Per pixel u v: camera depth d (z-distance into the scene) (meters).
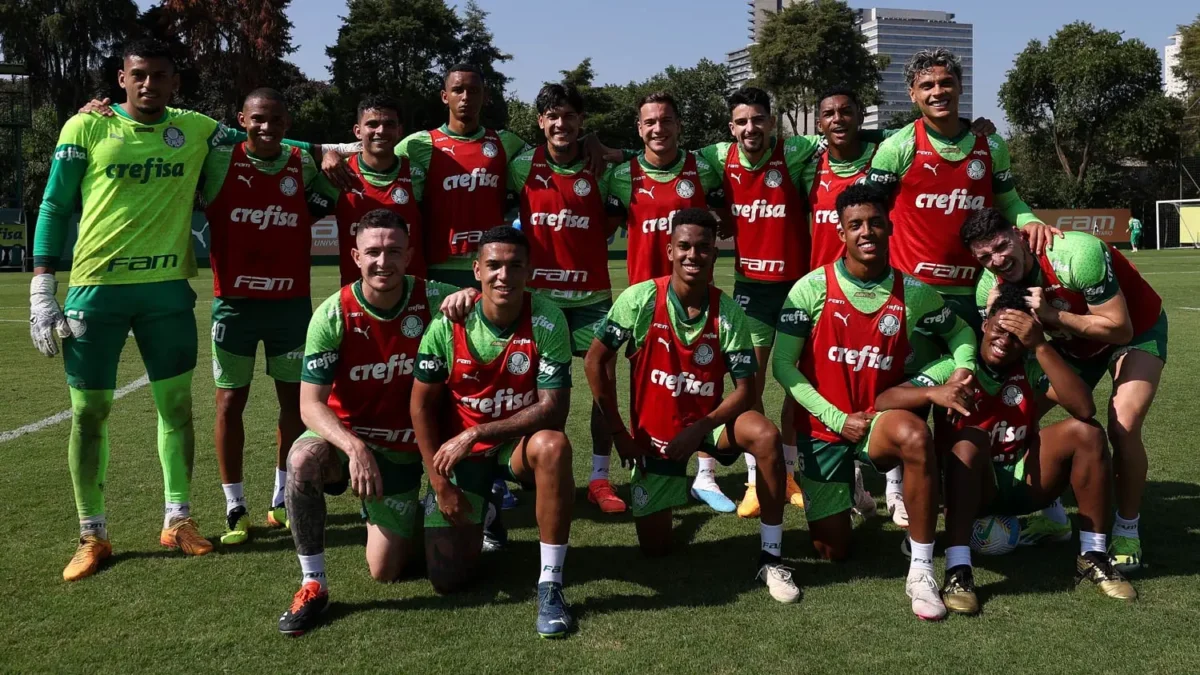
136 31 39.62
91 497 3.93
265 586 3.68
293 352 4.53
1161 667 2.88
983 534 3.95
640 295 3.90
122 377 8.75
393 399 3.73
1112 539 3.82
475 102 5.02
